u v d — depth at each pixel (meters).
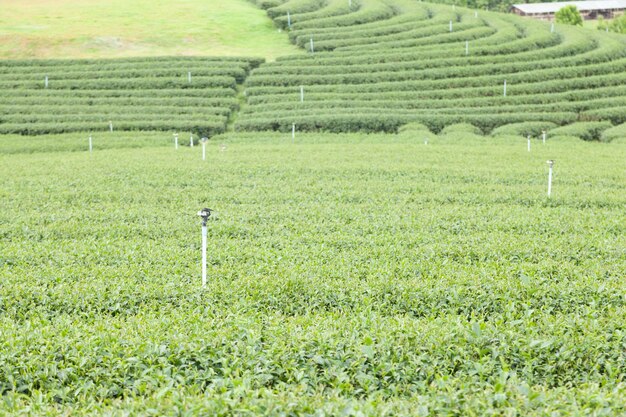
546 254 18.75
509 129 47.38
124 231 21.72
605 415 9.13
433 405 9.67
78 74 59.84
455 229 21.84
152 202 26.36
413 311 14.80
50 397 10.59
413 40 65.94
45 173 32.03
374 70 59.25
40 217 23.52
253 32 76.31
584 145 42.16
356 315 13.99
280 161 34.16
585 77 56.03
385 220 22.77
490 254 18.64
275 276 16.38
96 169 32.56
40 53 68.50
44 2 89.31
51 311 14.92
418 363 11.29
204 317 14.11
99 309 14.74
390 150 38.69
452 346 11.78
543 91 54.88
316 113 51.00
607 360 11.65
